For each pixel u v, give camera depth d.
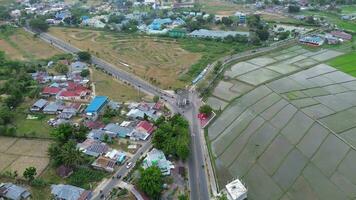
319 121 138.75
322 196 106.69
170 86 177.38
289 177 114.62
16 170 117.44
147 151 126.81
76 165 117.94
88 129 138.62
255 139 133.75
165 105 159.38
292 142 129.50
